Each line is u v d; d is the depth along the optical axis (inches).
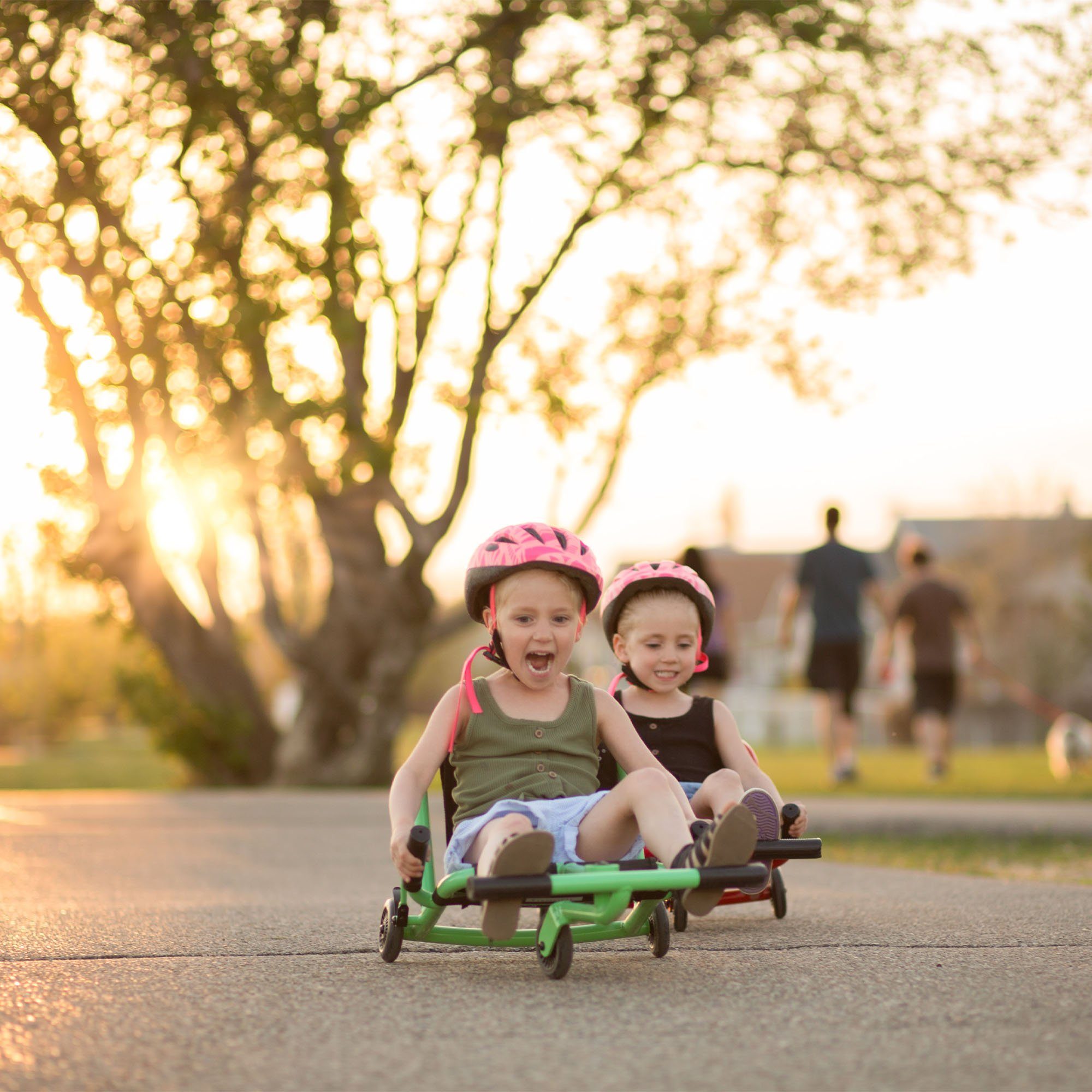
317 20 644.7
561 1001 214.5
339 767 1026.7
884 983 227.0
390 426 935.0
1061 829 596.4
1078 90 859.4
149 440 821.2
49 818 669.3
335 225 700.0
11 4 553.3
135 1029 194.9
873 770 1272.1
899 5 861.2
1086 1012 203.8
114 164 648.4
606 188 940.6
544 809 249.0
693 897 228.8
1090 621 3105.3
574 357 956.6
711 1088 164.6
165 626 1035.3
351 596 1008.2
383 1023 198.7
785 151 955.3
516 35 795.4
